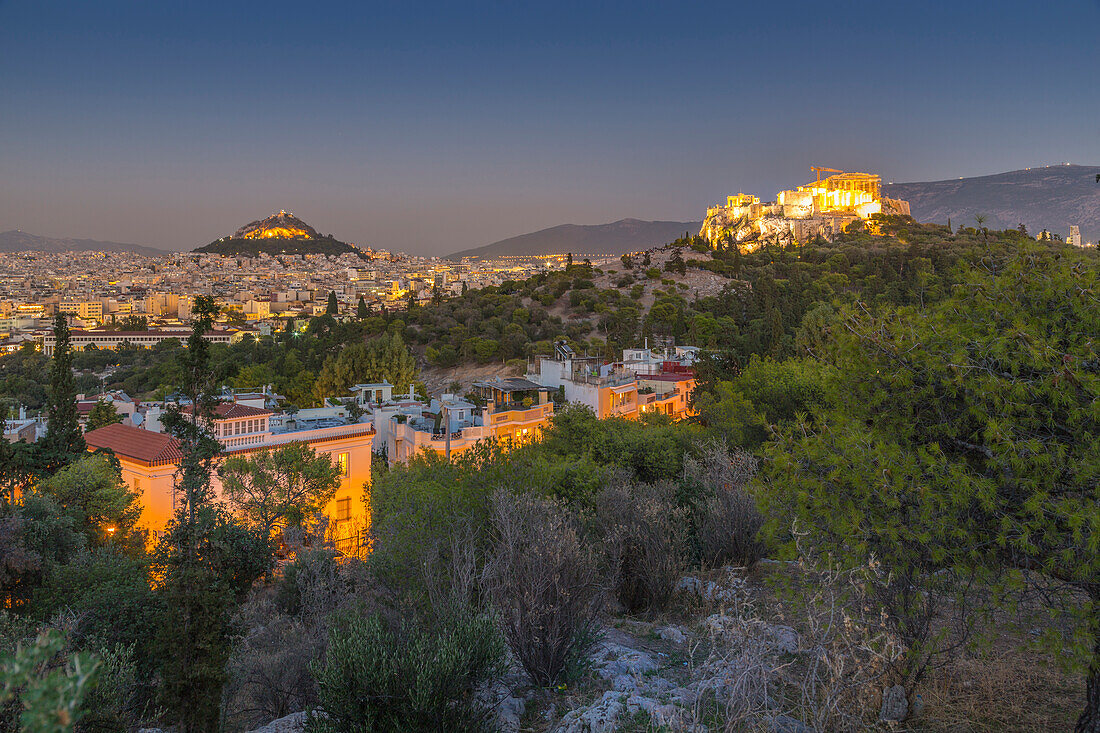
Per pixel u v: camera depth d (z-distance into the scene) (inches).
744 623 394.9
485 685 452.4
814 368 1347.2
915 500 362.0
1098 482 318.3
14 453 1219.2
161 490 1373.0
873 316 444.5
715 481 821.2
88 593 659.4
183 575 528.1
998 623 504.7
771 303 4365.2
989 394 353.7
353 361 3636.8
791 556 398.6
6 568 695.7
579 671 487.2
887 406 410.0
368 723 373.7
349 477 1726.1
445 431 1811.0
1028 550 321.4
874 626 384.2
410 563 647.1
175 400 639.8
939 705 406.3
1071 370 326.6
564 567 501.0
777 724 358.0
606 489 724.0
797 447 413.4
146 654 634.2
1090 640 323.3
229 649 553.3
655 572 626.8
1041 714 393.7
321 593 700.0
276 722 473.1
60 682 148.7
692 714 386.0
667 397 2508.6
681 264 7204.7
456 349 4968.0
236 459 1338.6
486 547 645.3
